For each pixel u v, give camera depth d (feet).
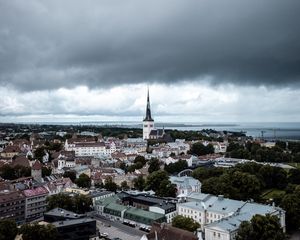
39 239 624.59
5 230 654.94
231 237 642.22
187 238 590.96
